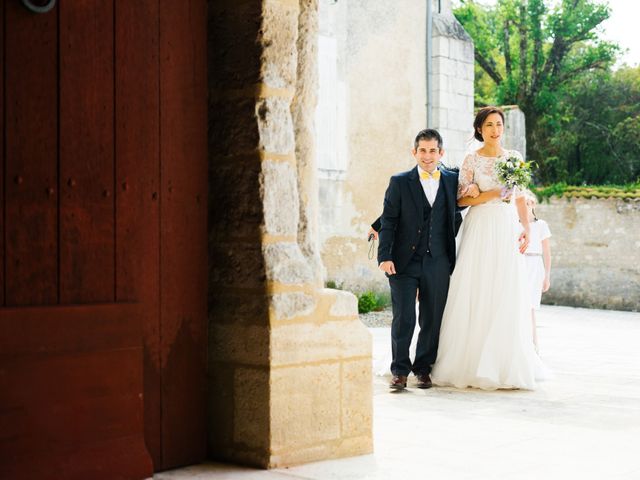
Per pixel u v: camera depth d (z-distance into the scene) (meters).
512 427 5.04
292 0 4.08
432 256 6.60
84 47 3.61
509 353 6.50
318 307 4.10
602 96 28.25
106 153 3.68
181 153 4.02
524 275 6.70
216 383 4.11
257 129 3.99
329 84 13.41
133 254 3.79
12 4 3.37
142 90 3.84
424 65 15.02
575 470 4.00
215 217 4.13
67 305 3.51
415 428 4.99
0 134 3.32
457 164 15.27
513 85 29.55
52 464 3.41
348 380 4.22
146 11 3.85
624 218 15.73
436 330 6.66
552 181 28.69
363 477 3.82
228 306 4.07
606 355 8.77
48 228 3.47
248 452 3.99
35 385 3.39
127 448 3.68
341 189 13.72
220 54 4.12
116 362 3.66
